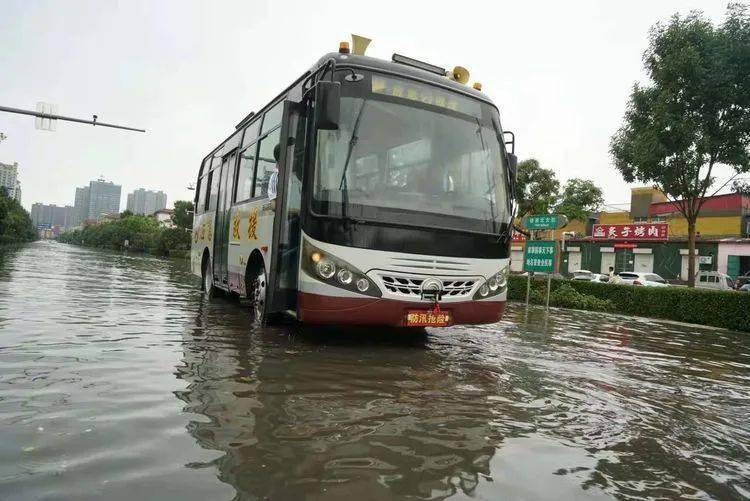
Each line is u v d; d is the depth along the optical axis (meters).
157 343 6.21
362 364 5.61
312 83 6.68
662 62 16.70
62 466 2.77
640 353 8.26
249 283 8.27
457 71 7.49
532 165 29.84
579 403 4.72
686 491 3.00
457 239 6.34
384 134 6.21
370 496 2.63
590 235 43.22
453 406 4.30
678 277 34.41
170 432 3.32
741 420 4.60
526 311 15.16
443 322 6.28
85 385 4.28
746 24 15.46
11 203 70.31
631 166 18.25
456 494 2.73
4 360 4.99
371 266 5.88
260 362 5.41
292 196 6.52
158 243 70.62
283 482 2.71
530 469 3.14
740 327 13.51
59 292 11.74
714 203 35.50
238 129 10.30
